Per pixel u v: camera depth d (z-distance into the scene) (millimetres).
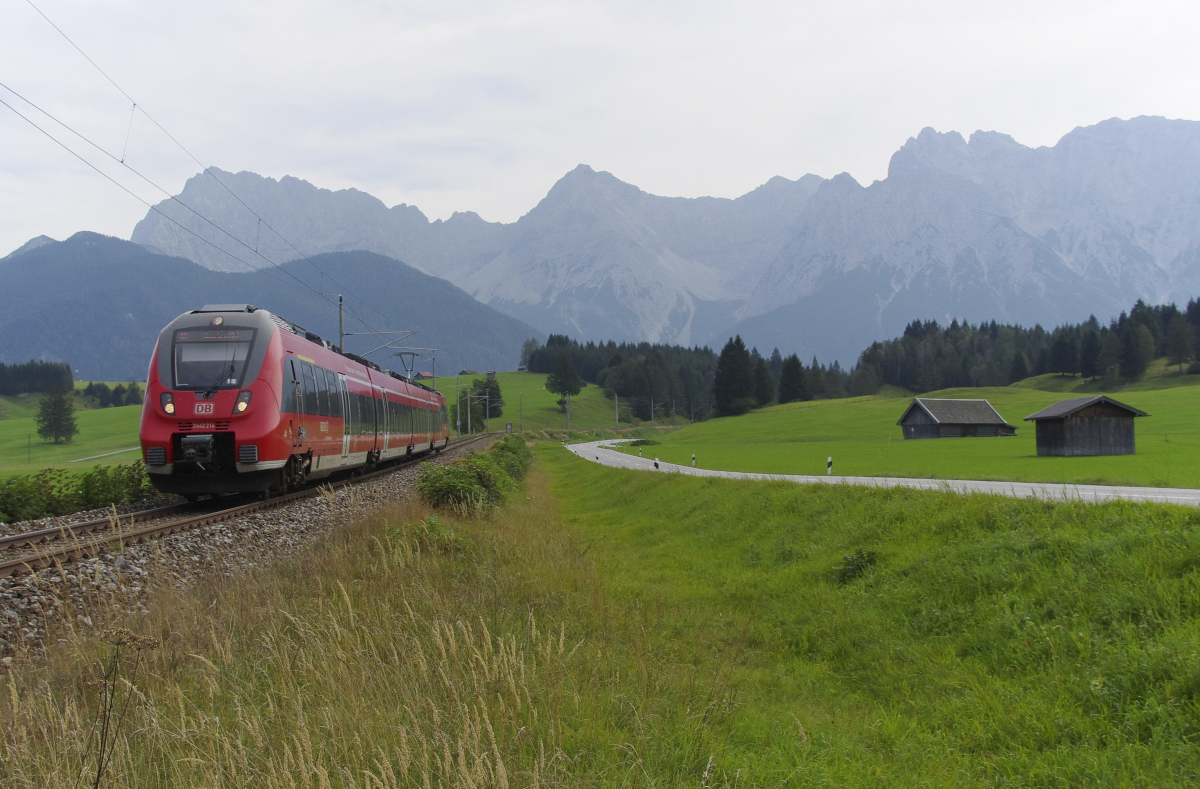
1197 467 33594
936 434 90125
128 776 4906
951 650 10430
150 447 18875
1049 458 43781
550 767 5418
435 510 19797
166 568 11391
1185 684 7461
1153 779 6441
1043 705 8094
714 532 21938
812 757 7121
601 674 8133
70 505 20938
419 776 5133
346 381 27734
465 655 7332
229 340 19844
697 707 7555
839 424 123438
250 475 19500
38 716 5406
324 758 5234
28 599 9359
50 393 115938
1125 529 11219
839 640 11969
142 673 6426
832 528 17844
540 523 24641
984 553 12578
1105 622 9359
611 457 74938
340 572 10750
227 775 4938
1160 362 173875
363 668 6633
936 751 7594
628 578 16844
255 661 7020
